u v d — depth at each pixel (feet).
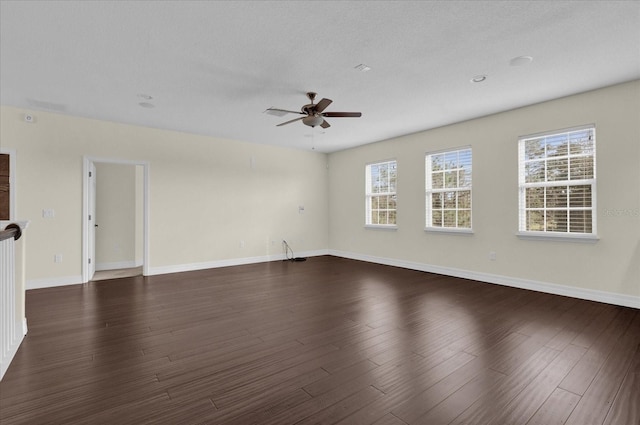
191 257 18.99
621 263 11.89
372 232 21.89
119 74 10.82
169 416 5.68
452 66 10.41
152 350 8.37
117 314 11.23
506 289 14.48
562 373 7.09
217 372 7.23
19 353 8.14
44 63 9.98
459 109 14.70
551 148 13.76
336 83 11.70
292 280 16.51
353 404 6.02
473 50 9.41
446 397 6.22
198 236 19.25
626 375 6.98
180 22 7.88
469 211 16.70
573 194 13.15
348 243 23.76
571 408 5.85
